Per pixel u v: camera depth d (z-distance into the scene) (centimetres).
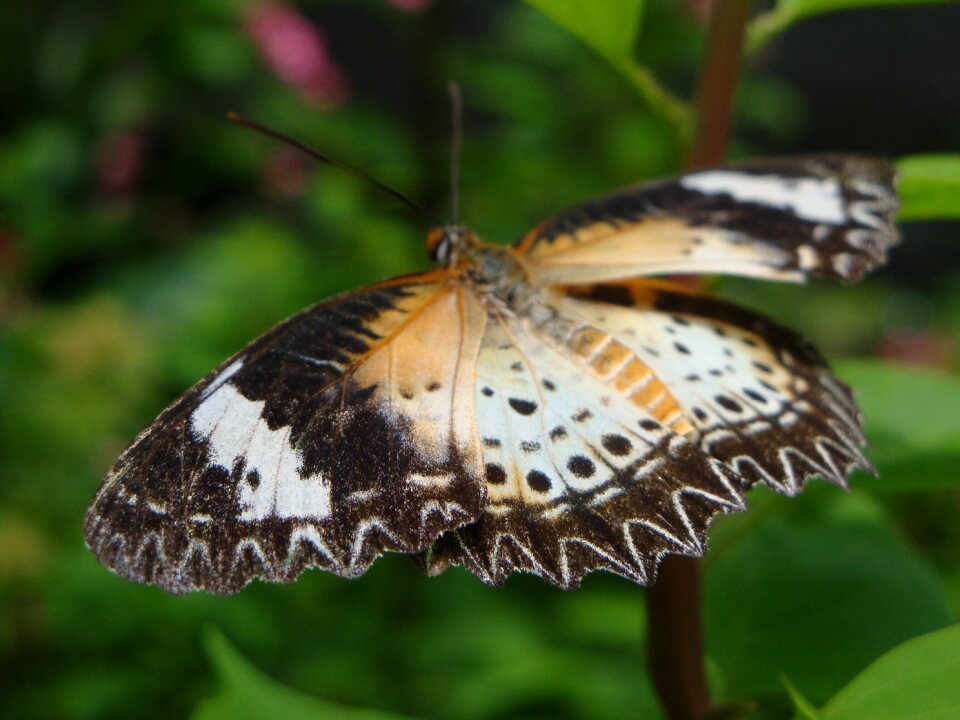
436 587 50
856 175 22
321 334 21
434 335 21
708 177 22
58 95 75
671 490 20
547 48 63
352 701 45
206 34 65
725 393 21
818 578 23
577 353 21
